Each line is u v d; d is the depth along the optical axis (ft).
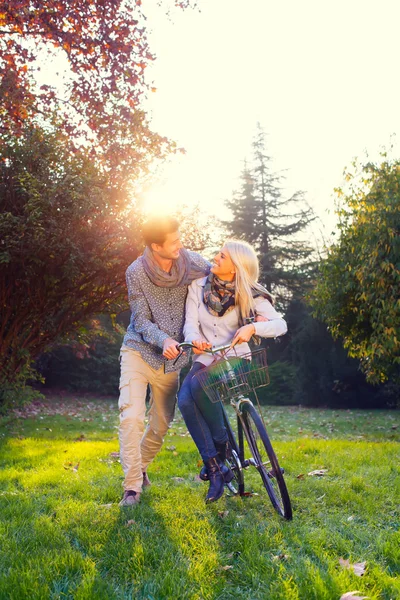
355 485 13.46
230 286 11.59
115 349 76.07
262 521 10.68
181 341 12.33
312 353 65.72
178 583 7.88
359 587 7.62
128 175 31.78
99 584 7.79
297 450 20.20
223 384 10.75
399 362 32.22
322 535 9.73
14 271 30.91
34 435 30.91
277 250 95.14
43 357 71.05
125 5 32.86
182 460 18.88
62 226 28.19
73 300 33.30
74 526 10.46
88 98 32.76
